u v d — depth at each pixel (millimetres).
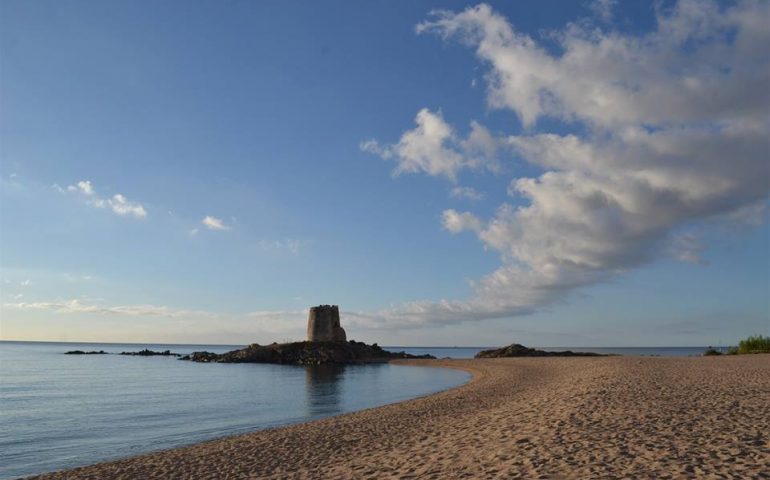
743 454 11914
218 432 28297
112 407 39750
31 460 22219
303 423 28531
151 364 111125
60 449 24438
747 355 58344
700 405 19344
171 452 21453
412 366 100000
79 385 59281
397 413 29672
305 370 89000
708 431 14555
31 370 88188
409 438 20641
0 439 26891
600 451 13156
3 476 19422
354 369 91562
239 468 17656
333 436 22828
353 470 15148
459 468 13250
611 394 24078
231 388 55812
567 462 12383
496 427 19422
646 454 12469
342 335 124062
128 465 19016
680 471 10844
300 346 116312
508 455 13812
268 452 20125
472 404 31219
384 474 13891
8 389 54094
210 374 79312
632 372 35344
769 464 10992
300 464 17594
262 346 119438
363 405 40531
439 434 20453
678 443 13344
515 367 68125
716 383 26516
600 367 45094
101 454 23188
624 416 17922
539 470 11922
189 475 17078
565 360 75562
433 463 14375
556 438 15289
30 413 36438
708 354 70938
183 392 51375
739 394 21812
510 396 33594
